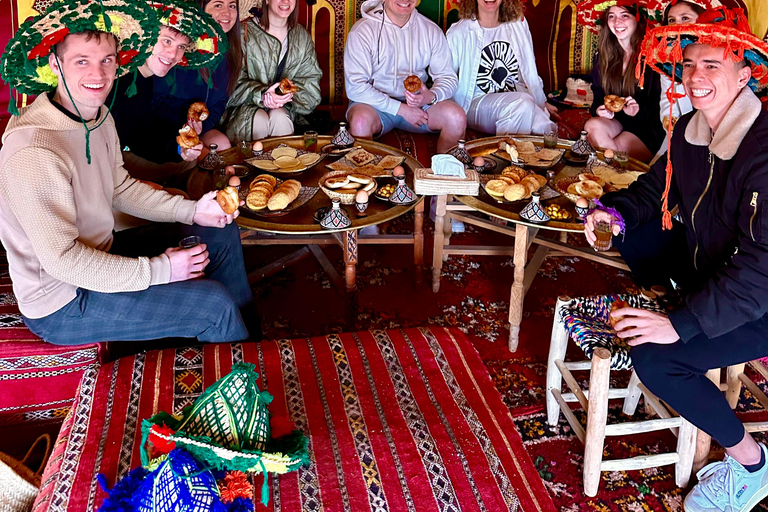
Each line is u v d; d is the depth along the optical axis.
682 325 1.99
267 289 3.38
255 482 1.87
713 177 2.07
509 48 4.26
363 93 3.99
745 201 1.90
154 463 1.67
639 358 2.04
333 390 2.24
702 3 2.21
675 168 2.24
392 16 4.04
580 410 2.67
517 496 1.92
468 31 4.22
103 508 1.60
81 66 1.95
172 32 2.62
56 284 2.13
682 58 2.05
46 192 1.97
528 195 2.89
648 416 2.61
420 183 2.91
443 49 4.20
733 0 3.80
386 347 2.47
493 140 3.54
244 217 2.75
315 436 2.05
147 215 2.53
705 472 2.21
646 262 2.54
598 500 2.25
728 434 2.02
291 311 3.21
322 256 3.30
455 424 2.14
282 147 3.32
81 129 2.09
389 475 1.93
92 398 2.13
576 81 4.62
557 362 2.45
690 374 2.02
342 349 2.43
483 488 1.93
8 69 1.96
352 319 3.02
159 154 3.12
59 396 2.37
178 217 2.53
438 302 3.31
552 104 4.58
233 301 2.40
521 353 2.97
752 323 2.03
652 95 3.74
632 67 3.72
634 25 3.62
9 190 1.97
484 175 3.08
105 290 2.13
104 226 2.27
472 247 3.28
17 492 1.97
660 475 2.36
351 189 2.90
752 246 1.89
